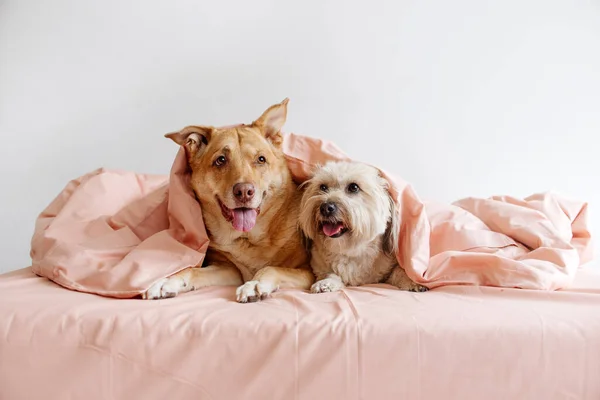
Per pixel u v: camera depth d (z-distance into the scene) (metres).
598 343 1.45
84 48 3.49
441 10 3.49
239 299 1.83
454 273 2.03
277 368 1.42
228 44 3.51
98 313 1.55
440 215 2.45
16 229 3.54
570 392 1.42
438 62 3.51
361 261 2.26
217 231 2.35
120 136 3.54
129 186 2.78
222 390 1.42
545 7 3.49
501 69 3.51
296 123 3.54
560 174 3.55
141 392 1.43
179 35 3.51
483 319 1.51
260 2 3.49
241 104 3.54
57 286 1.93
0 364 1.45
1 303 1.62
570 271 2.00
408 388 1.41
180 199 2.24
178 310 1.62
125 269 1.91
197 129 2.31
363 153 3.54
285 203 2.41
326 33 3.51
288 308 1.66
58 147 3.52
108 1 3.48
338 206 2.08
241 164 2.16
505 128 3.53
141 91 3.53
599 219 3.52
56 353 1.45
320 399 1.40
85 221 2.43
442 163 3.55
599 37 3.51
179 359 1.44
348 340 1.44
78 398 1.43
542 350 1.43
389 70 3.52
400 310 1.60
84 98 3.51
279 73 3.53
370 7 3.49
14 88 3.48
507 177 3.55
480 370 1.42
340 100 3.53
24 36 3.47
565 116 3.53
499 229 2.45
